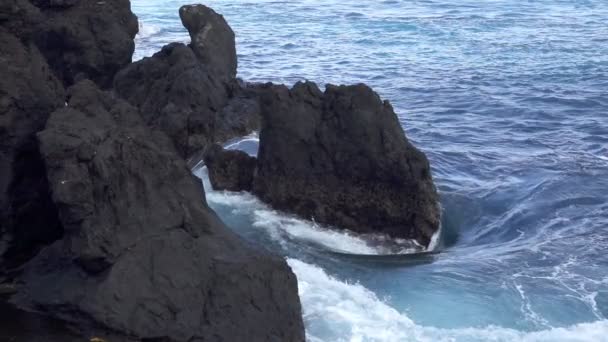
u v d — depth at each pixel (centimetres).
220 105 2188
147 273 1207
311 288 1394
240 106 2203
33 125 1357
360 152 1650
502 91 2939
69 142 1234
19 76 1361
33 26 1430
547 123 2536
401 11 4703
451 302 1376
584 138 2367
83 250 1198
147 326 1173
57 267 1266
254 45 3734
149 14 4634
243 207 1723
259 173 1747
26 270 1294
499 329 1301
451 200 1822
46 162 1230
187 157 2005
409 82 3088
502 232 1695
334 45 3769
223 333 1180
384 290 1416
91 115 1344
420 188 1630
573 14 4581
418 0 5109
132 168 1273
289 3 4978
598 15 4550
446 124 2538
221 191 1788
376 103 1672
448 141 2344
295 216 1692
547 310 1352
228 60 2667
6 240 1324
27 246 1348
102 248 1202
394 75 3198
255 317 1201
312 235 1636
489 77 3155
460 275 1465
